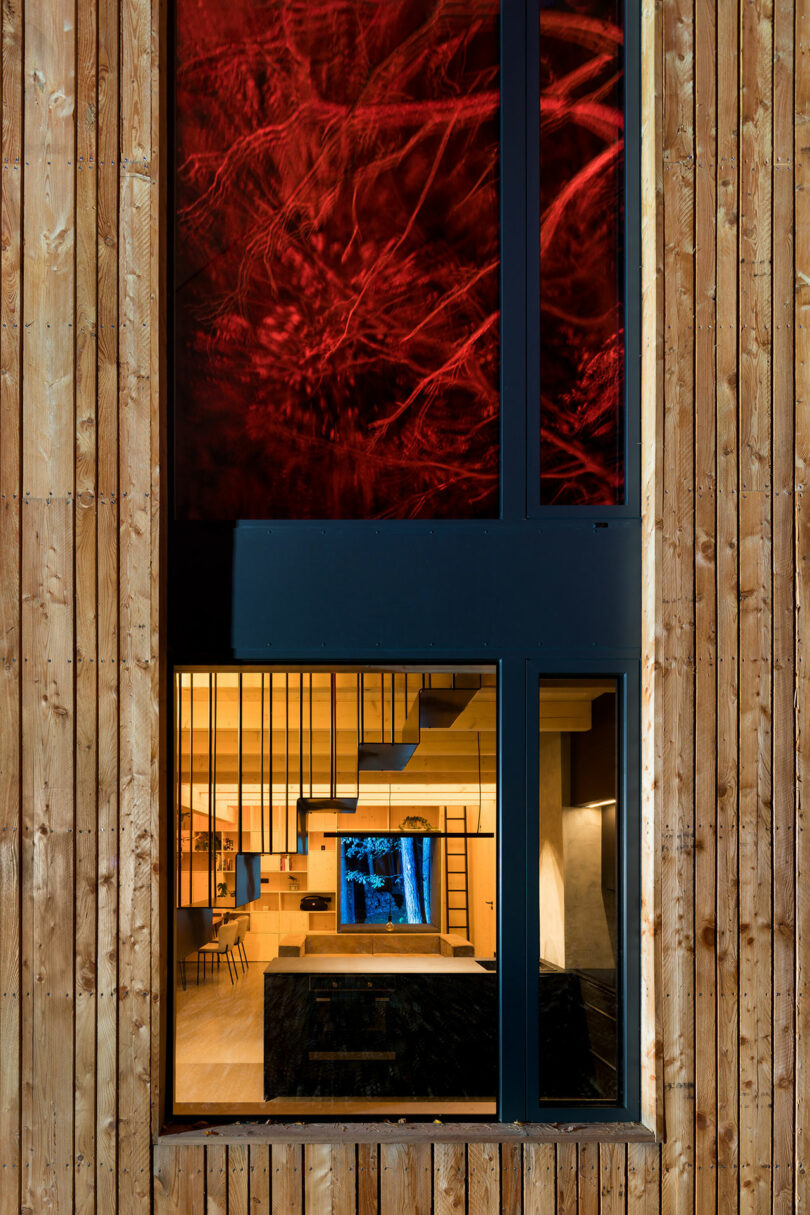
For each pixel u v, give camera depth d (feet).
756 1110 11.87
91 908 11.75
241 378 13.46
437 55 13.82
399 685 20.83
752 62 12.68
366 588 12.42
